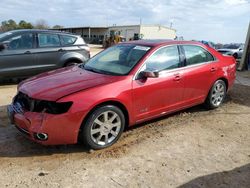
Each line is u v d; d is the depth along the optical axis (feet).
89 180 11.51
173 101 17.08
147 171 12.29
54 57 27.86
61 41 28.58
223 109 21.02
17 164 12.51
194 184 11.51
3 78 26.07
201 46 18.95
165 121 18.07
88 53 30.27
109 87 13.84
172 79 16.56
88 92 13.23
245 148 14.85
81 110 12.84
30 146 14.15
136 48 16.72
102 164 12.73
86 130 13.26
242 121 18.72
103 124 13.83
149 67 15.66
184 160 13.34
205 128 17.28
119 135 14.64
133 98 14.75
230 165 13.07
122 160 13.12
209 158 13.64
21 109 13.53
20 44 26.43
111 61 16.60
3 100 21.88
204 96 19.34
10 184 11.11
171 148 14.48
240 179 12.00
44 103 12.85
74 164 12.65
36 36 27.27
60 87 13.60
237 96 25.16
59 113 12.58
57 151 13.73
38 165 12.48
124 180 11.60
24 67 26.55
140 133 16.14
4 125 16.69
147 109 15.67
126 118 15.06
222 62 20.16
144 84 15.12
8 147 13.98
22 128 13.30
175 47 17.31
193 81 17.97
